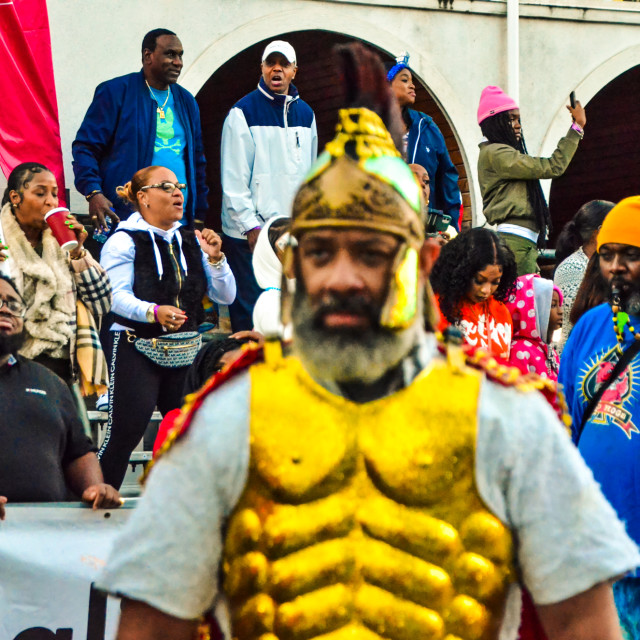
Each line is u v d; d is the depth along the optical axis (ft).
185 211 24.34
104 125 23.63
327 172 6.07
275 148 24.98
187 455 5.99
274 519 5.98
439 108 31.71
